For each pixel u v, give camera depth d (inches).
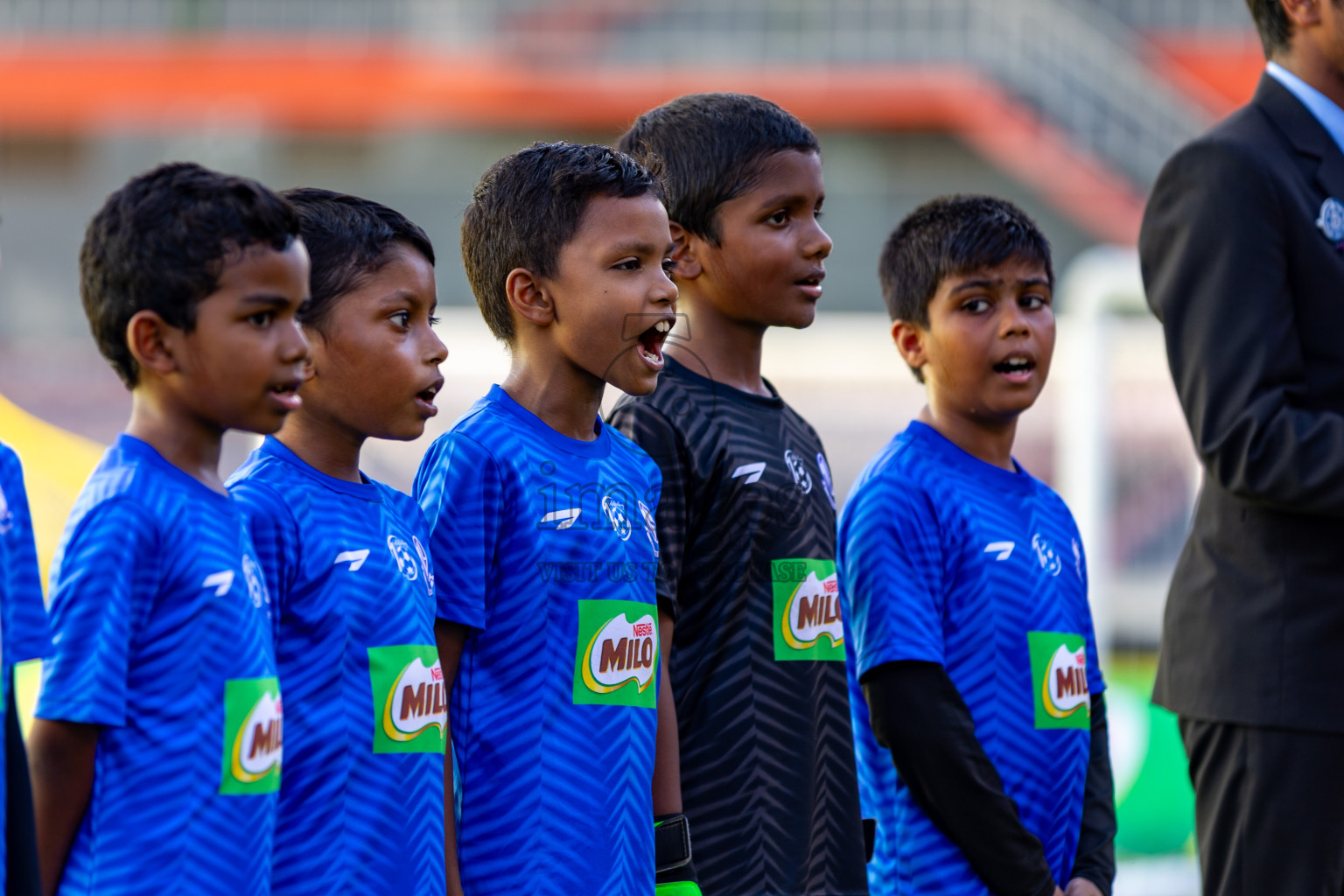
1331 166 298.0
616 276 240.2
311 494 224.2
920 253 301.7
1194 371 291.7
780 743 261.1
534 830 231.9
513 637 236.5
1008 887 265.1
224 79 1750.7
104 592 192.9
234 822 199.6
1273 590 288.2
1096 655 307.6
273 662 209.3
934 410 304.3
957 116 1676.9
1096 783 299.1
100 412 1344.7
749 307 274.8
